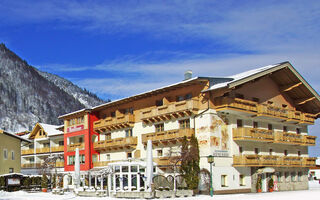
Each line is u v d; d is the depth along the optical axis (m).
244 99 45.47
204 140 41.72
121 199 35.62
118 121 53.09
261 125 47.91
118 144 52.53
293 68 48.44
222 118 43.03
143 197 35.50
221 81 44.16
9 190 46.72
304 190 51.41
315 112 55.75
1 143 57.78
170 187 40.03
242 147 45.06
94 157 58.09
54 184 50.16
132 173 39.28
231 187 42.53
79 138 62.69
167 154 40.97
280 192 45.47
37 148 72.06
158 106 48.47
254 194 41.12
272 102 49.72
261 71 43.81
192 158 39.25
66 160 61.59
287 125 52.62
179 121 45.41
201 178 41.34
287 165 48.59
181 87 45.22
